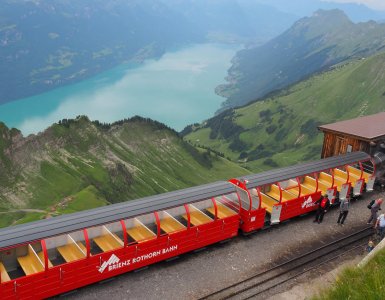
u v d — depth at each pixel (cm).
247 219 2402
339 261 2305
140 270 2062
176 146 18175
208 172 17612
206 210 2344
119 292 1889
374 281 1337
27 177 11438
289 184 2825
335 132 3422
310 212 2894
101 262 1847
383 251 1694
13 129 12312
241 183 2453
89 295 1852
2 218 9469
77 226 1798
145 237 2047
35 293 1683
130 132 16975
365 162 3194
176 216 2234
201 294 1927
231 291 1956
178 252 2128
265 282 2053
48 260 1798
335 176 3088
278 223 2652
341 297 1396
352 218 2853
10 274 1808
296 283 2067
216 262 2200
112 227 2020
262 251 2345
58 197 11000
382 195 3272
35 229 1717
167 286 1964
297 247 2423
